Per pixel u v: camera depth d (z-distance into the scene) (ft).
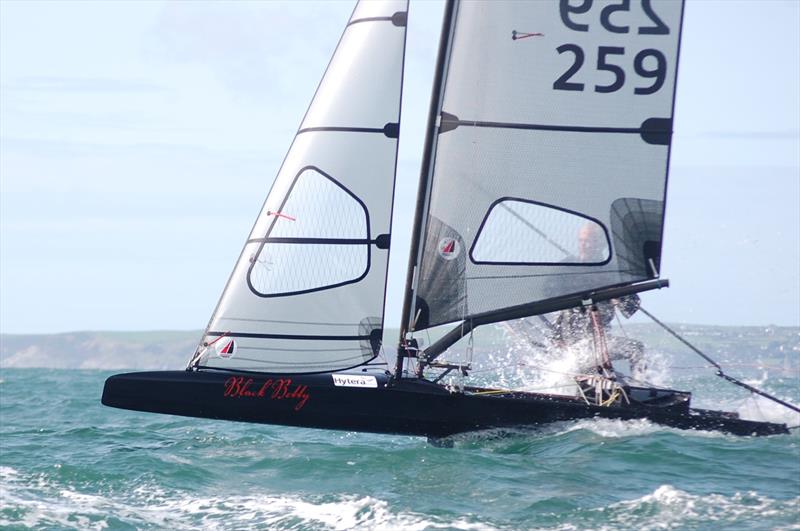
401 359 139.44
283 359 138.92
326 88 140.87
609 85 140.56
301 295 139.23
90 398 279.69
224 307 139.74
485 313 140.05
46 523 105.19
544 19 139.54
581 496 110.52
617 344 146.51
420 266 140.05
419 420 137.90
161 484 123.44
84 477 128.06
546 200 140.36
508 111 139.64
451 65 138.82
